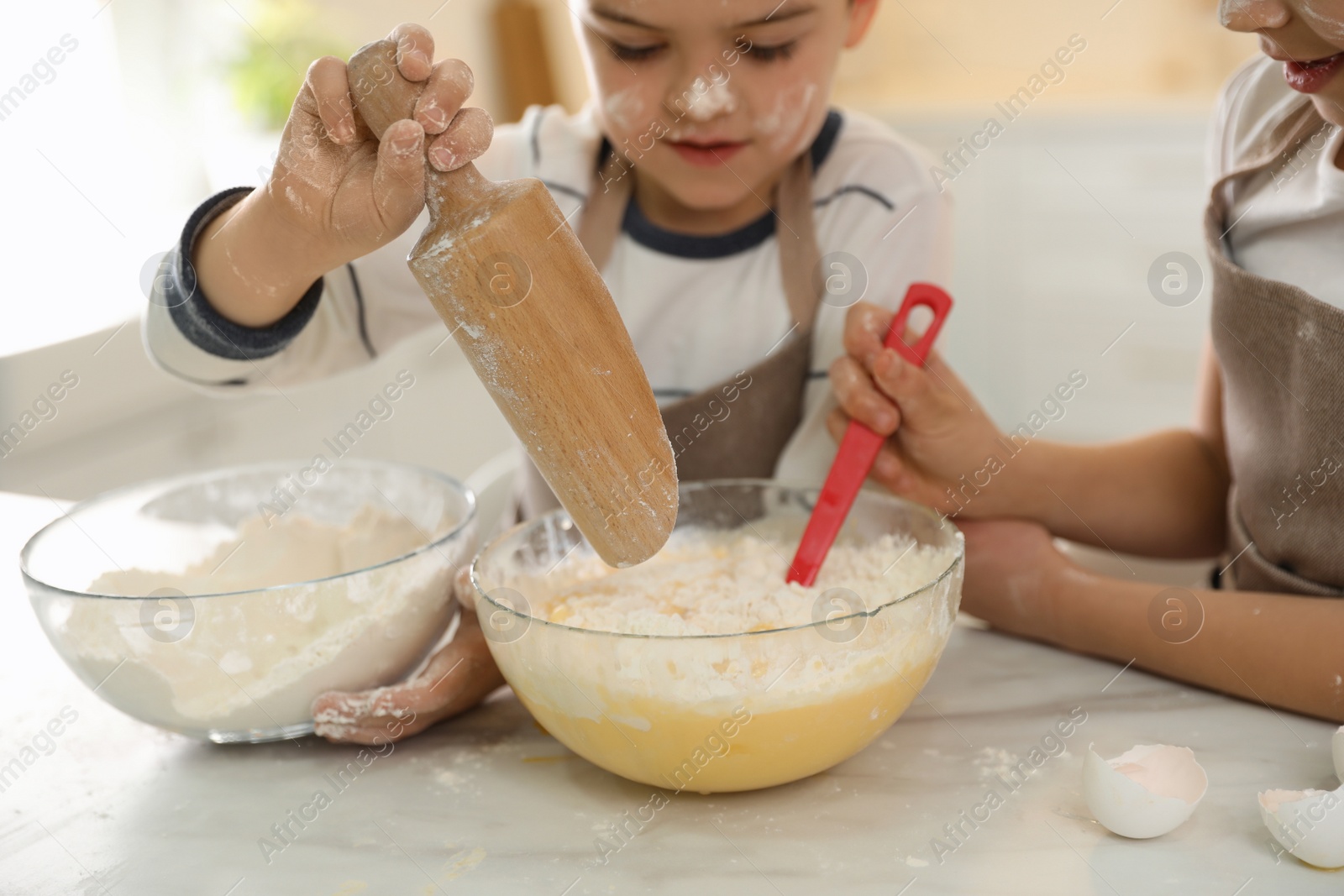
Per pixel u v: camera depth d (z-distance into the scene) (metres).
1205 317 2.84
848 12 1.05
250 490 0.98
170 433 1.94
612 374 0.64
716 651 0.67
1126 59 3.29
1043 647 0.93
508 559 0.83
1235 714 0.81
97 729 0.86
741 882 0.65
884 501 0.88
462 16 2.71
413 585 0.81
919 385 0.89
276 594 0.77
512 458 1.46
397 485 0.99
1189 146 2.73
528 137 1.24
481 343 0.63
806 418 1.19
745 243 1.19
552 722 0.73
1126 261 2.89
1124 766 0.71
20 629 1.02
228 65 2.40
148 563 0.93
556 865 0.68
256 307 0.90
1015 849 0.67
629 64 0.96
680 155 1.01
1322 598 0.82
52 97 2.10
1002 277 3.05
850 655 0.68
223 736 0.81
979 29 3.42
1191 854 0.65
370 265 1.14
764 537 0.94
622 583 0.87
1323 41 0.71
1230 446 0.95
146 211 2.31
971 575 0.96
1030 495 1.02
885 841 0.68
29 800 0.77
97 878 0.69
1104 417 3.04
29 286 2.03
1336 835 0.62
